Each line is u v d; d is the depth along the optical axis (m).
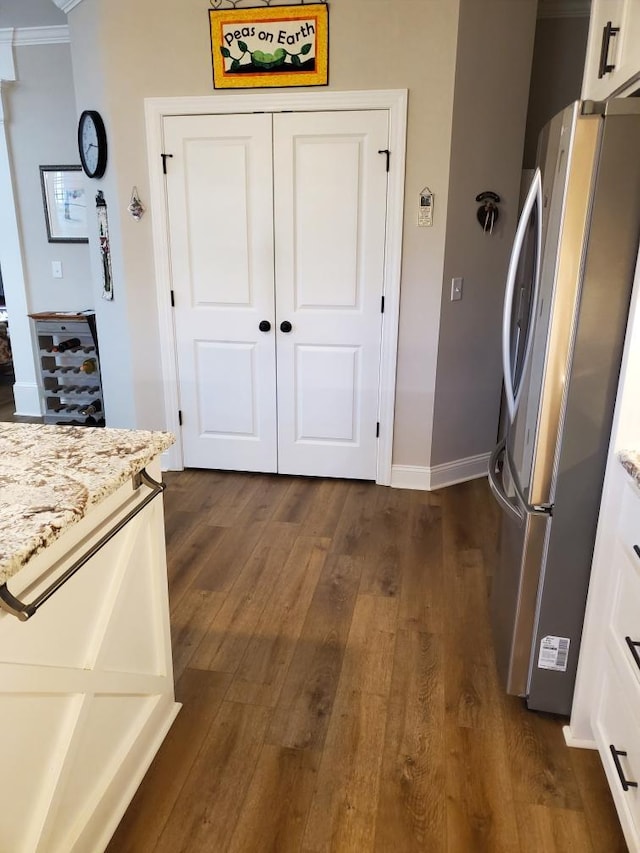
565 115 1.43
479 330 3.39
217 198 3.22
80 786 1.29
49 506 1.13
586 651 1.65
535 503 1.64
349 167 3.07
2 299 6.12
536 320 1.60
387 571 2.61
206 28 2.97
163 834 1.46
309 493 3.39
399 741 1.73
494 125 3.06
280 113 3.04
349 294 3.25
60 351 4.36
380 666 2.03
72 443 1.47
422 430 3.38
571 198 1.42
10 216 4.34
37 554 1.01
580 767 1.66
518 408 1.77
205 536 2.90
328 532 2.95
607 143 1.38
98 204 3.42
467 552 2.78
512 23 2.96
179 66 3.05
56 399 4.58
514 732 1.77
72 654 1.23
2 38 3.97
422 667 2.03
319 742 1.72
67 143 4.16
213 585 2.50
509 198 3.24
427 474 3.44
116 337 3.59
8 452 1.41
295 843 1.44
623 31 1.68
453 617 2.30
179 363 3.52
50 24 3.85
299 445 3.56
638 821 1.30
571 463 1.58
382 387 3.35
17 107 4.14
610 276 1.45
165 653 1.71
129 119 3.16
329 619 2.28
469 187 3.09
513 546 1.80
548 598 1.70
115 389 3.72
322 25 2.88
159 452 1.48
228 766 1.64
